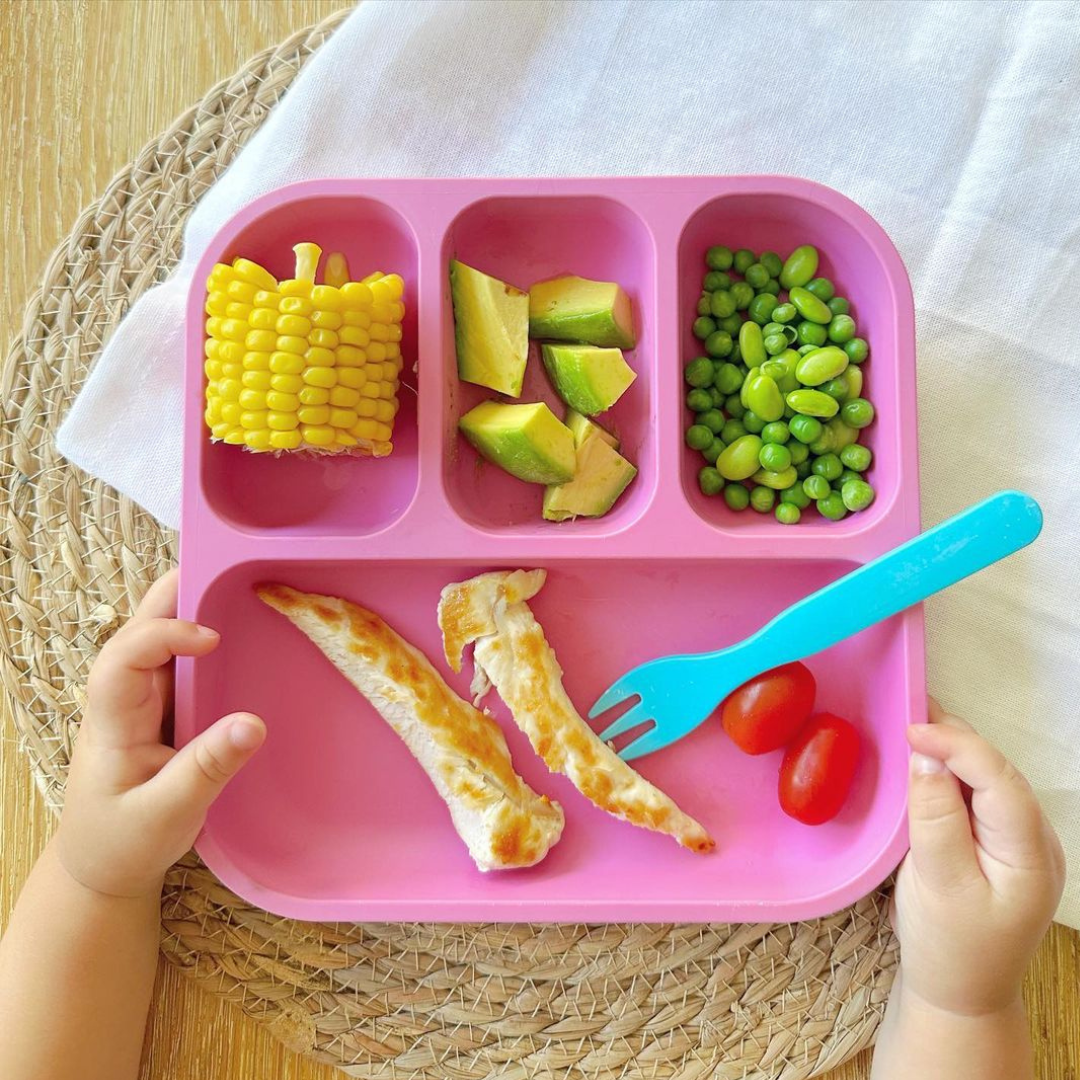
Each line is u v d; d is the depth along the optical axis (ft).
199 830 1.63
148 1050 1.76
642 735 1.72
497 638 1.69
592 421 1.72
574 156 1.80
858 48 1.80
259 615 1.72
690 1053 1.73
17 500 1.78
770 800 1.71
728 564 1.69
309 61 1.80
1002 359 1.77
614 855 1.70
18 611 1.77
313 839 1.71
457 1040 1.73
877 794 1.69
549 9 1.81
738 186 1.66
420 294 1.66
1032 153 1.78
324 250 1.72
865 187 1.79
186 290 1.77
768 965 1.74
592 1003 1.73
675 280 1.66
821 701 1.72
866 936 1.74
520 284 1.74
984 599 1.75
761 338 1.71
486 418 1.68
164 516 1.76
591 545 1.65
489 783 1.68
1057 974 1.77
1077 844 1.73
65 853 1.64
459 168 1.81
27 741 1.76
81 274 1.80
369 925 1.73
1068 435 1.76
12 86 1.86
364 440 1.65
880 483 1.68
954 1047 1.63
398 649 1.69
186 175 1.81
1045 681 1.74
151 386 1.76
